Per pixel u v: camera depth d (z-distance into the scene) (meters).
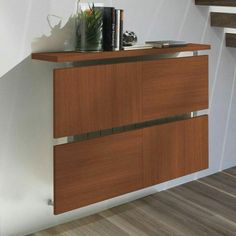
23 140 2.51
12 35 2.37
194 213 2.88
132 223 2.75
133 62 2.60
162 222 2.76
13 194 2.52
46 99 2.56
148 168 2.81
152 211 2.92
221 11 3.42
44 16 2.46
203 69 3.00
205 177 3.56
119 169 2.66
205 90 3.04
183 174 3.04
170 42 2.78
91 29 2.46
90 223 2.76
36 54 2.39
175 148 2.95
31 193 2.60
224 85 3.56
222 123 3.62
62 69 2.29
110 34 2.48
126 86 2.58
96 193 2.57
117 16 2.49
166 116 2.83
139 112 2.67
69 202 2.46
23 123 2.50
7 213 2.52
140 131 2.73
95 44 2.47
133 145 2.71
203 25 3.31
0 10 2.30
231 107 3.68
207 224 2.73
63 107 2.33
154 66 2.70
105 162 2.59
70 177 2.45
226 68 3.54
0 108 2.40
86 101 2.42
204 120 3.11
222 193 3.22
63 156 2.40
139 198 3.14
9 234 2.54
